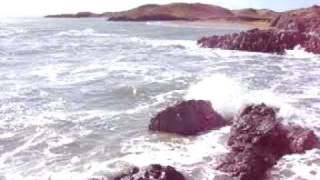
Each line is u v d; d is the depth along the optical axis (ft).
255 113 33.73
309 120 38.09
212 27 261.85
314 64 88.17
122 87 57.98
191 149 33.06
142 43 142.00
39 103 49.34
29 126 40.04
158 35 192.54
